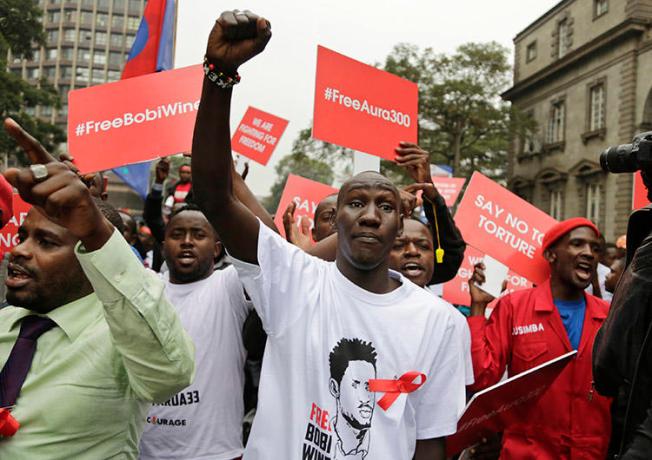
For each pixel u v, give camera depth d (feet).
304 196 15.23
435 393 6.43
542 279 12.59
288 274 6.32
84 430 5.62
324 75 11.18
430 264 10.53
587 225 10.61
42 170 4.44
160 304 5.17
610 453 9.99
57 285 5.93
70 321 5.93
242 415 9.29
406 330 6.28
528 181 150.00
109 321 5.08
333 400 6.06
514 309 10.65
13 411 5.56
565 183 135.95
